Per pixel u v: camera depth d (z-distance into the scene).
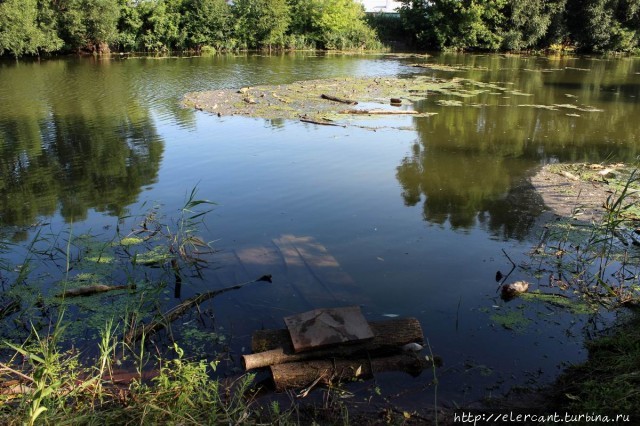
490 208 7.93
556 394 4.04
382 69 25.34
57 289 5.63
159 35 32.44
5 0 26.00
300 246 6.50
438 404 3.97
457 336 4.81
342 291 5.53
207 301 5.39
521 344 4.70
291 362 4.27
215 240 6.79
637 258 6.31
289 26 36.19
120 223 7.38
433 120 14.02
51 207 8.00
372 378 4.27
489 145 11.64
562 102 16.94
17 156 10.60
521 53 34.56
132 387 3.97
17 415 3.47
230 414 3.75
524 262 6.23
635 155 10.95
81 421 3.49
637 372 3.83
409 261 6.23
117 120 13.70
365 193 8.52
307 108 15.28
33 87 18.70
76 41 30.50
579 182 9.11
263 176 9.30
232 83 20.16
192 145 11.36
